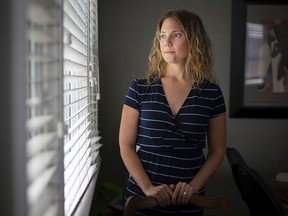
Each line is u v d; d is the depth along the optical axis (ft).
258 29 8.22
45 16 2.25
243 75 8.28
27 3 1.91
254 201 5.27
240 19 8.14
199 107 4.69
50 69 2.49
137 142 4.94
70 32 3.89
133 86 4.92
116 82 8.18
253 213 5.71
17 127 1.96
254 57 8.27
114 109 8.22
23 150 1.95
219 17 8.21
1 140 1.96
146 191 4.41
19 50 1.95
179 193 4.29
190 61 4.83
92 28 6.33
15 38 1.94
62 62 2.66
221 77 8.33
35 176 2.08
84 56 5.24
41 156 2.35
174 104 4.71
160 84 4.81
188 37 4.75
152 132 4.66
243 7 8.13
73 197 4.03
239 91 8.29
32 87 2.30
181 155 4.67
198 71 4.87
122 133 4.93
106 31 8.09
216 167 4.81
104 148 8.27
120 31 8.11
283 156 8.50
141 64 8.16
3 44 1.95
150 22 8.11
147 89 4.82
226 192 8.38
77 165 4.46
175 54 4.72
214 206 4.06
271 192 4.46
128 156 4.76
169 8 8.11
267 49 8.27
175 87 4.79
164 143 4.65
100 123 8.22
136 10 8.09
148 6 8.09
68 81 4.24
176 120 4.65
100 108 8.20
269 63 8.30
